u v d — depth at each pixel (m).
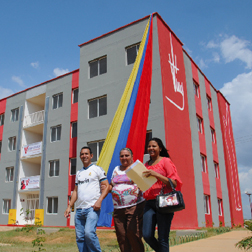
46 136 22.45
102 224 6.92
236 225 23.94
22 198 23.22
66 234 12.95
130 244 4.25
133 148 8.21
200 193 18.47
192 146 18.89
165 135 15.48
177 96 18.11
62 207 19.61
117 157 7.88
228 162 26.00
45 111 23.19
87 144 19.09
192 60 22.44
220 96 27.69
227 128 28.17
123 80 18.48
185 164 17.11
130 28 19.16
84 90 20.33
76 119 20.88
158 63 16.86
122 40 19.31
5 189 24.14
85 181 4.78
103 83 19.45
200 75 23.59
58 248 9.01
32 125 23.98
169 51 18.39
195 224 16.77
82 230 4.68
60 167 20.70
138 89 8.92
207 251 6.92
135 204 4.23
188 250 7.15
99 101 19.50
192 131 19.47
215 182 21.91
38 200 22.66
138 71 9.16
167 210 3.75
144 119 8.67
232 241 9.56
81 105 20.16
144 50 9.48
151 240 3.91
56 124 22.09
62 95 22.73
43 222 20.20
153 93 16.52
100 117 18.92
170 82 17.48
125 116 8.52
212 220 19.66
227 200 23.97
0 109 27.53
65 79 22.78
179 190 4.03
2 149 25.86
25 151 23.77
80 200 4.70
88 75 20.53
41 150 22.48
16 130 25.31
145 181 3.87
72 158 20.45
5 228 20.03
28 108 25.67
